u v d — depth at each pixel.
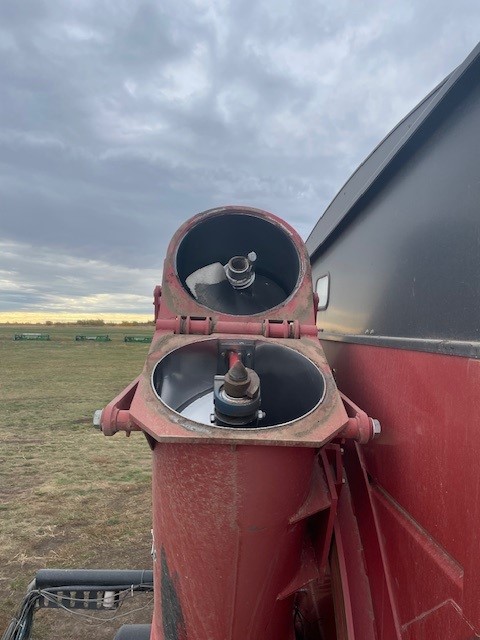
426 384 1.50
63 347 35.62
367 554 2.02
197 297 2.25
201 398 1.80
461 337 1.34
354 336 2.46
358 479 2.23
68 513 6.44
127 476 8.05
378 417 1.97
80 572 3.04
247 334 1.85
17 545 5.48
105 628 4.07
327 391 1.54
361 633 1.85
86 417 12.77
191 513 1.44
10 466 8.51
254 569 1.51
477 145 1.29
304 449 1.46
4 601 4.34
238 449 1.34
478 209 1.26
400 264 1.86
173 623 1.70
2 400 14.99
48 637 3.95
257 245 2.35
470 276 1.30
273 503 1.42
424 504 1.48
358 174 3.24
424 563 1.45
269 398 1.86
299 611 2.44
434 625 1.37
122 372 22.03
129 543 5.55
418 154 1.71
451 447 1.31
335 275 3.12
